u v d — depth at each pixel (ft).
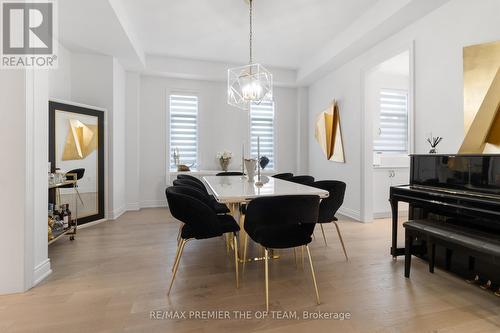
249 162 9.60
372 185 13.41
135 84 16.06
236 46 14.52
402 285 6.79
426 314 5.55
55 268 7.75
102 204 13.37
